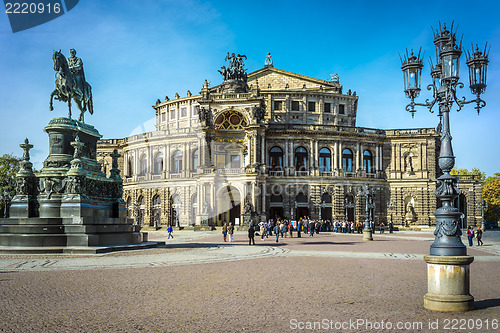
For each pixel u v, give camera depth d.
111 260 31.56
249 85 116.94
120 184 43.47
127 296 18.73
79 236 36.16
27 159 39.34
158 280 23.03
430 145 106.44
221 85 105.62
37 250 34.69
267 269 27.84
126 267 28.16
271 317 15.15
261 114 96.56
